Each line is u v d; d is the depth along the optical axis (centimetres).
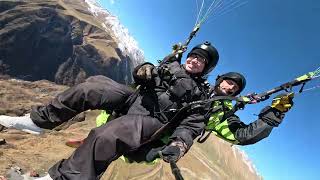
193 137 166
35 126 159
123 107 165
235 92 182
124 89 164
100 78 163
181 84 166
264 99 175
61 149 869
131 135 154
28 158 765
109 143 149
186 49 180
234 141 180
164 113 164
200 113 168
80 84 160
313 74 172
